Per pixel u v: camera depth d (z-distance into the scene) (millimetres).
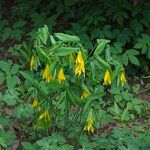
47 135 1107
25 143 1043
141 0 1498
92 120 998
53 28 1598
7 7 1786
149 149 1061
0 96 1169
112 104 1321
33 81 1050
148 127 1246
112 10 1502
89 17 1513
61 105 1092
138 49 1479
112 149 1069
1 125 1132
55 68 966
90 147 1049
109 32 1470
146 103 1326
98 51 982
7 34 1554
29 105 1145
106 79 984
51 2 1641
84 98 988
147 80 1461
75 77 1022
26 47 1448
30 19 1673
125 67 1470
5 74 1359
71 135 1102
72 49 948
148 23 1478
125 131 1130
